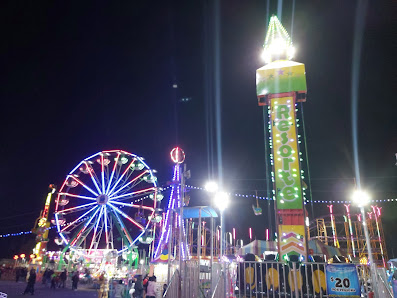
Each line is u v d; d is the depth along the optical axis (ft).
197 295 38.04
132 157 113.09
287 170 49.29
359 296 30.86
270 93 53.11
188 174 42.98
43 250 125.80
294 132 50.70
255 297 35.88
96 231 106.93
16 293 66.39
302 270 35.96
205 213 45.39
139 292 51.70
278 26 59.41
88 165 112.16
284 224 47.01
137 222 104.53
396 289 30.48
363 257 96.78
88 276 88.84
